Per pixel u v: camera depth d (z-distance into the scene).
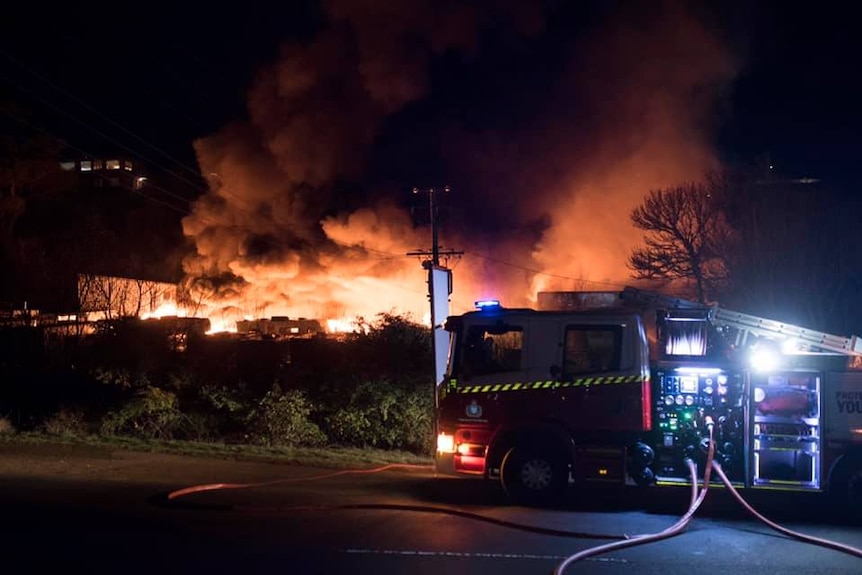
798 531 10.30
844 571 8.16
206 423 19.06
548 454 11.49
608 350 11.57
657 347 12.01
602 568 8.09
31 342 25.56
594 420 11.45
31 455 14.86
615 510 11.41
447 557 8.26
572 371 11.58
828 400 11.19
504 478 11.52
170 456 15.45
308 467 15.23
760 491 12.57
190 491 11.58
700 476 11.42
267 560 7.93
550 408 11.54
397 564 7.93
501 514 10.70
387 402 18.69
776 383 11.30
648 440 11.50
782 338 11.84
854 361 11.26
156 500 10.88
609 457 11.34
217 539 8.73
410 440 18.91
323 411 19.30
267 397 18.64
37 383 21.41
